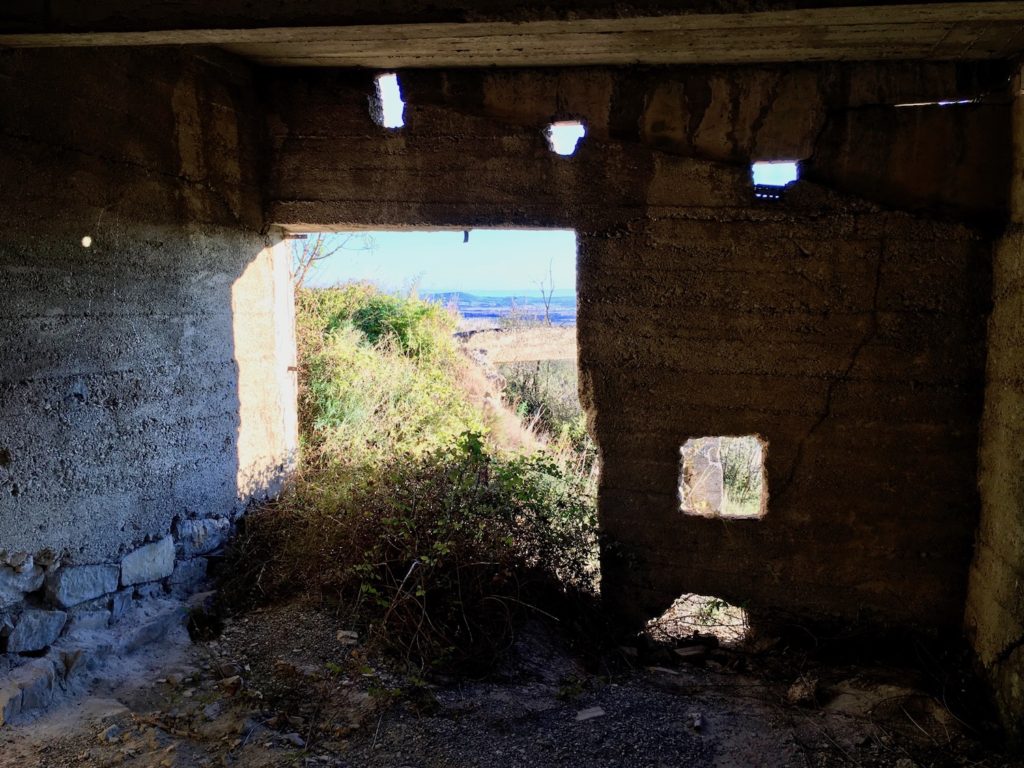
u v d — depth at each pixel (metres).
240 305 4.45
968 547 3.75
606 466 4.14
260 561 4.32
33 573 3.11
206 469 4.19
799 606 4.02
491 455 4.91
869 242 3.68
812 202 3.73
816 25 3.04
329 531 4.18
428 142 4.12
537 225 4.05
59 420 3.17
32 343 3.02
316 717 3.10
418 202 4.18
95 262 3.31
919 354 3.69
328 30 2.36
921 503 3.78
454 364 8.13
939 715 3.32
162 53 3.61
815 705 3.45
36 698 2.95
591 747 3.01
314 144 4.28
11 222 2.88
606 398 4.09
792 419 3.88
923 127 3.60
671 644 4.25
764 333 3.86
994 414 3.49
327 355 6.30
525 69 3.96
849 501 3.87
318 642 3.63
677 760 2.97
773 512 3.97
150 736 2.86
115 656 3.38
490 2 2.22
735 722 3.29
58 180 3.09
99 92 3.27
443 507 3.97
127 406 3.56
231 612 3.96
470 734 3.03
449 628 3.64
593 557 4.29
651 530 4.14
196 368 4.06
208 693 3.23
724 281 3.87
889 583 3.88
